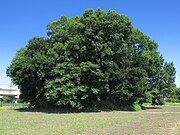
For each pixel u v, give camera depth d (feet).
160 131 62.95
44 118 95.66
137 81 153.99
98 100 148.87
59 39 152.97
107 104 154.92
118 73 141.28
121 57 148.66
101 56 137.59
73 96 136.36
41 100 160.97
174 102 395.55
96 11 145.38
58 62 144.66
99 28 141.59
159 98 218.59
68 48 143.74
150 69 199.00
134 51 164.76
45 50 152.66
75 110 145.48
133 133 59.00
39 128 65.00
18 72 148.77
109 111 145.18
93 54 140.46
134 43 186.70
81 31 145.38
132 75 151.74
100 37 138.82
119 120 89.10
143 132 60.90
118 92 147.33
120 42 144.36
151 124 78.59
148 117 105.91
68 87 136.26
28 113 123.65
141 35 195.72
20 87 164.14
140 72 152.76
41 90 153.07
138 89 153.69
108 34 143.95
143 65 161.27
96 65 136.36
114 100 158.92
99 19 141.28
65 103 137.49
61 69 137.59
